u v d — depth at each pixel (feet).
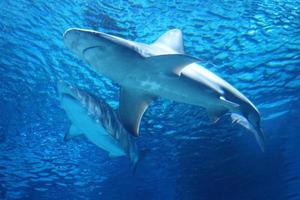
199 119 31.78
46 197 49.47
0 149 34.68
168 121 31.37
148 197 50.21
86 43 9.98
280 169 42.78
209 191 46.70
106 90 25.99
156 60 10.71
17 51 22.52
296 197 51.29
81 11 19.70
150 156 38.14
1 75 24.09
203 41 22.48
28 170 40.93
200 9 20.66
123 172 42.70
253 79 27.20
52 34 21.34
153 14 20.35
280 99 30.55
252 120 15.67
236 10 21.11
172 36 13.55
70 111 19.48
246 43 23.35
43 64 23.47
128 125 12.67
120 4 19.54
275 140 37.22
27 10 20.20
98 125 20.02
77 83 24.79
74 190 47.42
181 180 44.34
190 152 37.50
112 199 51.31
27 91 25.49
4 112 27.71
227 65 24.85
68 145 35.35
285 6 21.35
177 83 12.21
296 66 26.27
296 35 23.35
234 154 38.75
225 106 14.03
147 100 12.48
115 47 10.23
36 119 29.07
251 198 48.49
